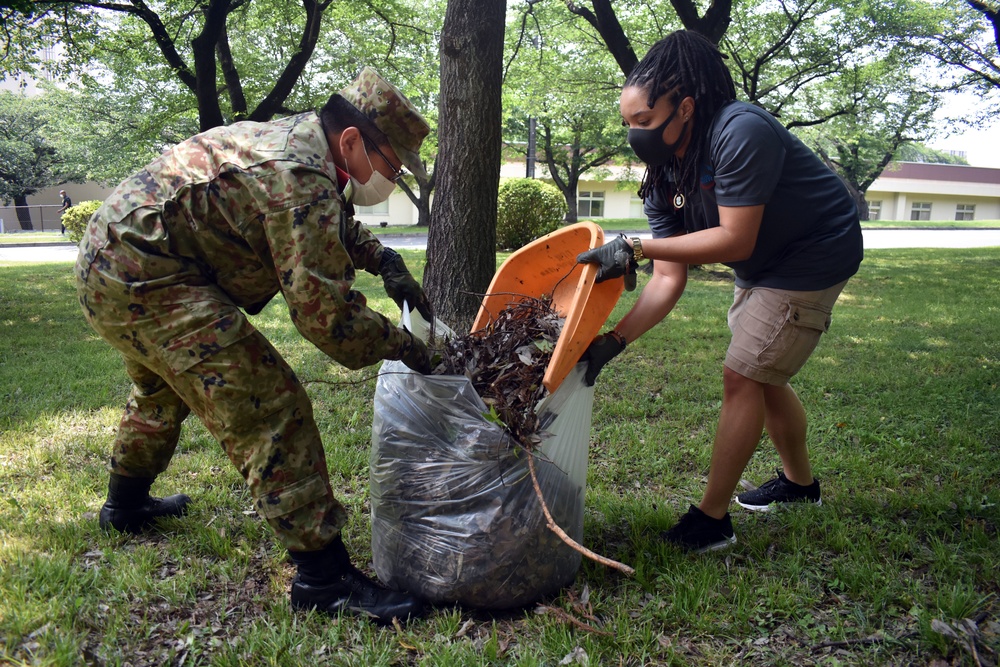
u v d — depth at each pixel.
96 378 5.14
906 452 3.72
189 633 2.22
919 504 3.04
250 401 2.19
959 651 2.13
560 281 2.92
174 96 15.26
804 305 2.59
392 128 2.22
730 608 2.36
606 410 4.48
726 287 11.05
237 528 2.91
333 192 2.09
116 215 2.17
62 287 10.73
